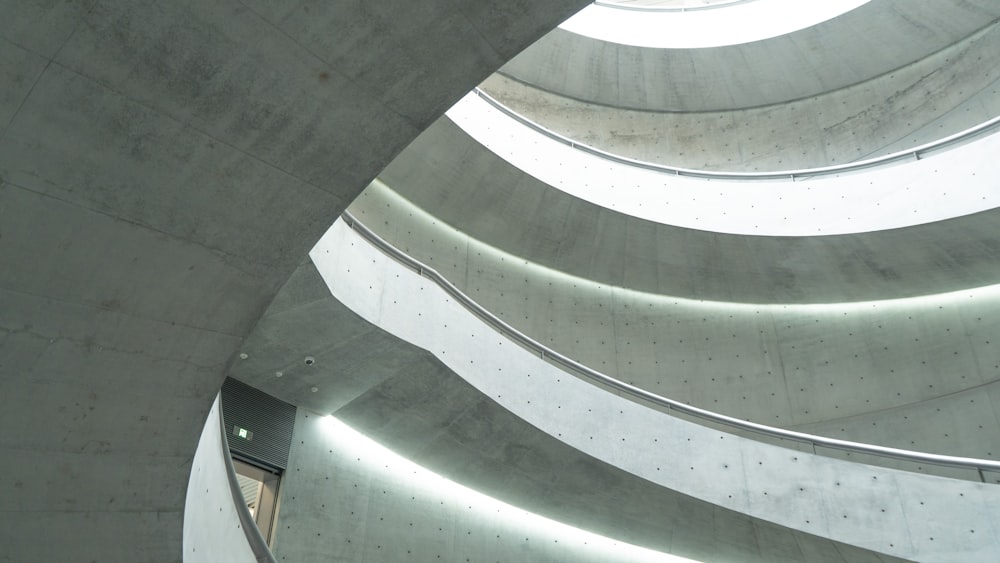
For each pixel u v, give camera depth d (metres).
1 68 4.52
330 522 12.22
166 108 4.94
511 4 5.09
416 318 11.27
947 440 16.41
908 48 21.03
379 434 13.05
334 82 5.16
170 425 5.80
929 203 15.45
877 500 11.51
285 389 12.10
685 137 23.09
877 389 17.42
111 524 5.79
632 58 22.02
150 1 4.57
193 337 5.68
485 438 12.45
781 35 20.95
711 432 12.48
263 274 5.70
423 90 5.35
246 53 4.90
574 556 14.33
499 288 17.98
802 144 22.19
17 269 5.01
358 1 4.88
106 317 5.36
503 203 17.28
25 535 5.58
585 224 17.48
